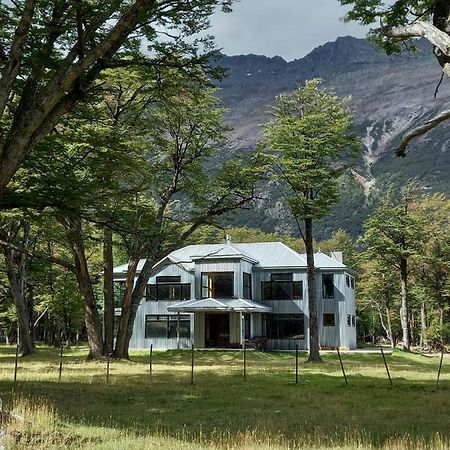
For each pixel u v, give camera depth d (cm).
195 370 2478
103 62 1404
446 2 1162
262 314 4528
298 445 906
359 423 1169
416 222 4944
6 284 4588
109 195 1950
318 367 2784
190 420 1177
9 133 1437
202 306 4112
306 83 3259
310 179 3095
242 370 2525
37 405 1163
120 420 1149
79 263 3023
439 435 1002
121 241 3319
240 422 1160
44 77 1489
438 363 3453
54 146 1762
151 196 3119
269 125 3288
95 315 3086
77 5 1303
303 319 4466
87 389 1664
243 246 4859
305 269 4509
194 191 3073
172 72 1797
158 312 4519
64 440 896
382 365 3053
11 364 2705
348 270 4553
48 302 4681
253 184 3130
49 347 5356
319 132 3139
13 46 1223
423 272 5378
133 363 2870
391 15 1270
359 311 7044
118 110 2659
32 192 1745
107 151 1970
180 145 3047
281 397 1569
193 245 4778
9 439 849
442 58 1141
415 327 7288
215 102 2995
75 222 2788
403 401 1516
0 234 3397
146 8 1277
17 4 1457
